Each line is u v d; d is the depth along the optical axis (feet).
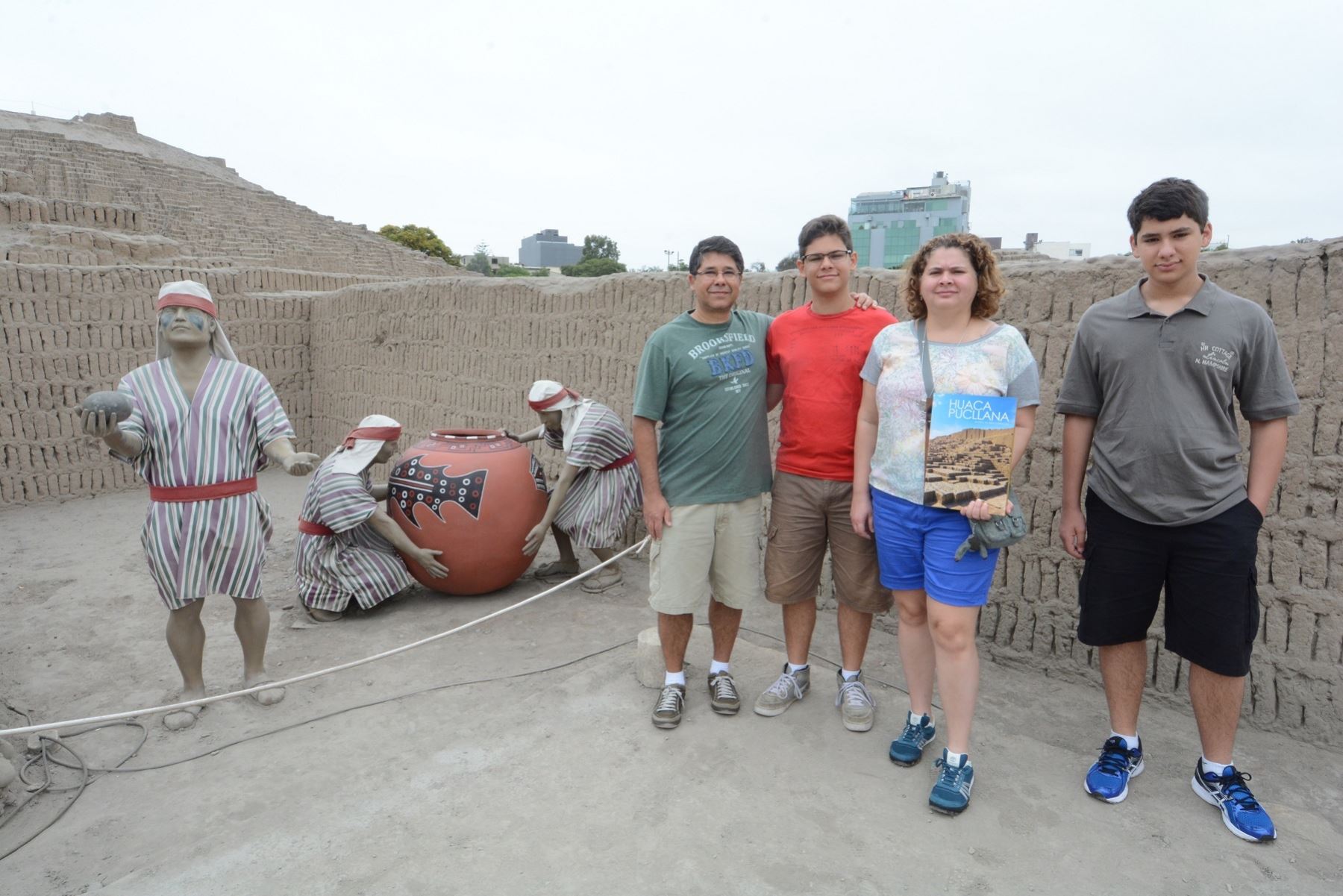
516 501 16.26
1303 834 9.11
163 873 8.56
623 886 8.23
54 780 10.44
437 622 15.72
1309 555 11.06
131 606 16.71
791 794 9.78
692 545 10.95
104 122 110.01
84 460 26.00
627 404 19.71
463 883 8.30
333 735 11.43
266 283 34.63
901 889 8.18
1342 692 10.93
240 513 11.94
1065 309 12.96
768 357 11.29
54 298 25.34
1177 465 8.86
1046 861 8.61
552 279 22.11
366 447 15.99
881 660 13.92
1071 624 13.08
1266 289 11.14
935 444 8.89
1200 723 9.51
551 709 12.02
